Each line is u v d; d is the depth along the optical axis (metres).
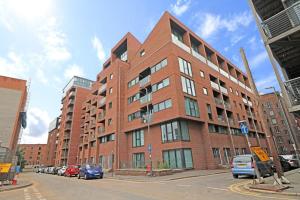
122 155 31.56
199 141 26.05
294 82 9.45
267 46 10.29
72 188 13.23
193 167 23.28
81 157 51.94
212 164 25.00
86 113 54.38
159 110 26.48
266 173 13.56
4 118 36.97
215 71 36.19
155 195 8.62
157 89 27.72
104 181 17.73
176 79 25.42
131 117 32.56
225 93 36.53
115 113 34.06
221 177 15.37
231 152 30.92
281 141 59.34
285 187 8.45
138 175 21.48
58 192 11.60
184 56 28.88
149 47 31.91
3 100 37.88
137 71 33.47
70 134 58.91
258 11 12.02
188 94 26.53
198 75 30.41
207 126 27.27
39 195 10.80
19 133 42.62
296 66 11.95
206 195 8.16
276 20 10.13
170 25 29.72
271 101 63.41
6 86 38.97
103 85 41.66
